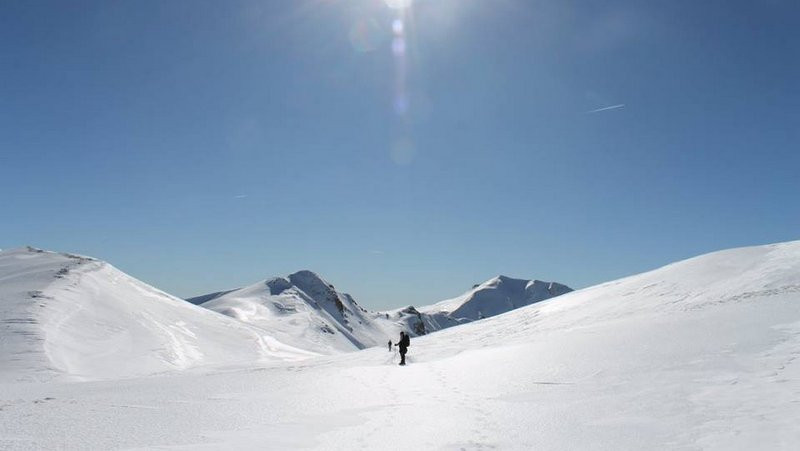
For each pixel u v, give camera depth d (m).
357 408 12.03
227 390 15.54
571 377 14.34
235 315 152.25
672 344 16.50
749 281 28.36
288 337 116.62
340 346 137.25
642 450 7.93
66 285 67.56
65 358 44.78
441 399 12.98
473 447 8.50
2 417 10.85
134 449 8.26
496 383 14.76
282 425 10.25
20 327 48.97
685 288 31.97
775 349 14.23
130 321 65.44
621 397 11.55
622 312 31.16
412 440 8.99
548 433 9.22
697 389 11.49
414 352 30.70
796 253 31.16
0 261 82.31
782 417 8.88
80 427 9.91
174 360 56.88
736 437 8.12
